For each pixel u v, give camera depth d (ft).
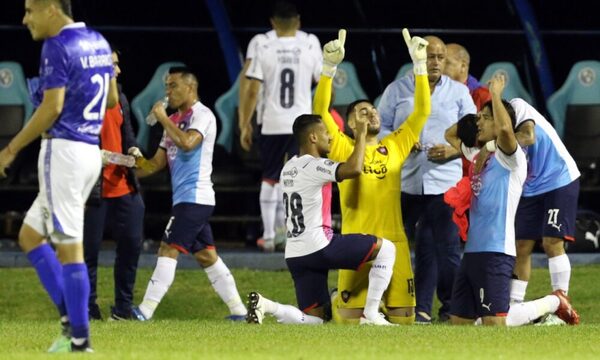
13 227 178.70
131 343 94.17
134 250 130.11
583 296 145.28
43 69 85.15
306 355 84.94
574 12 196.85
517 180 115.55
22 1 194.39
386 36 196.54
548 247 125.08
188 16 196.44
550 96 181.98
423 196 130.00
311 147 118.93
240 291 147.43
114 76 93.81
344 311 121.60
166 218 176.76
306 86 156.15
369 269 120.37
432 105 130.52
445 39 196.44
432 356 85.20
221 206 186.80
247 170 176.14
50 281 88.02
